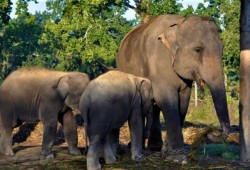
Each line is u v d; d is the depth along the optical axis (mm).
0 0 17125
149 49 8094
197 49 7180
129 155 8055
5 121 8898
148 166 7441
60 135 11281
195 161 7801
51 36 46594
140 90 7770
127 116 7645
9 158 8461
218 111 6973
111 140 7930
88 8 21625
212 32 7246
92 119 7195
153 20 8562
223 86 7023
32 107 8727
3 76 62812
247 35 8000
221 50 7219
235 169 7277
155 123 8938
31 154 8742
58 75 8648
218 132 8453
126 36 9656
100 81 7305
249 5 7977
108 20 30703
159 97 7887
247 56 8016
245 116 8039
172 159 7777
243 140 8047
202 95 35188
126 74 7719
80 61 51500
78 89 8352
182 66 7293
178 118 7859
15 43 63438
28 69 9031
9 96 8914
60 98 8461
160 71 7879
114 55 27797
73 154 8742
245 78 8039
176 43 7359
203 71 7090
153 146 8945
